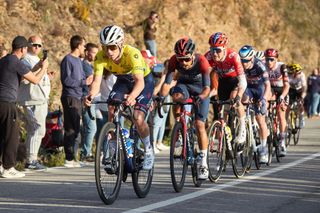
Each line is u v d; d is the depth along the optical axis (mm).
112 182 9641
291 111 19547
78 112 14422
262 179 12523
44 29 21438
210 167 11906
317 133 23844
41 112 13750
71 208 9273
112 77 15844
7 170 12523
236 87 12805
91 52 15492
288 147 19141
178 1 29062
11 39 19703
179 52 10875
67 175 12953
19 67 12469
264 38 33688
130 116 10117
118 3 26766
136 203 9734
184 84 11516
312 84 32500
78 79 14414
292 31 36031
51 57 20562
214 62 12516
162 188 11305
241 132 12695
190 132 11266
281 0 36438
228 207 9555
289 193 10883
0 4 20453
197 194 10664
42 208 9273
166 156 16688
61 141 15172
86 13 23844
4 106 12359
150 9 27625
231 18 31766
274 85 17203
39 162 14586
